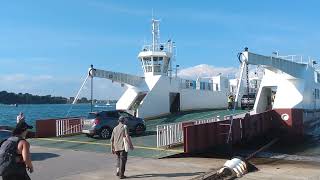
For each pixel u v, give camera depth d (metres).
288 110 27.98
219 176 13.95
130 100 36.53
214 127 21.45
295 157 20.92
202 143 20.16
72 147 21.66
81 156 18.52
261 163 18.80
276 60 26.50
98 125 25.09
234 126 23.06
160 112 37.19
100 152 19.73
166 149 19.86
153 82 37.19
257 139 26.20
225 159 18.22
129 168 15.42
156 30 41.12
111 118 25.53
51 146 22.22
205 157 19.08
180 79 40.72
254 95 40.53
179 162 16.95
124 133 13.70
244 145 24.55
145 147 20.55
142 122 26.55
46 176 14.11
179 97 40.31
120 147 13.62
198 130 19.95
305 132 29.62
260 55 24.39
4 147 7.80
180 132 21.30
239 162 15.12
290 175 14.77
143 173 14.50
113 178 13.68
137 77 36.88
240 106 41.78
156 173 14.48
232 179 13.88
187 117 34.62
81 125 28.44
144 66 40.28
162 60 40.19
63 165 16.20
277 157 20.95
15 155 7.78
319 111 33.69
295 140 27.78
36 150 20.67
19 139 7.87
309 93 31.09
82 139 25.16
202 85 44.47
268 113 27.89
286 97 29.14
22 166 7.84
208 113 36.56
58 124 27.36
